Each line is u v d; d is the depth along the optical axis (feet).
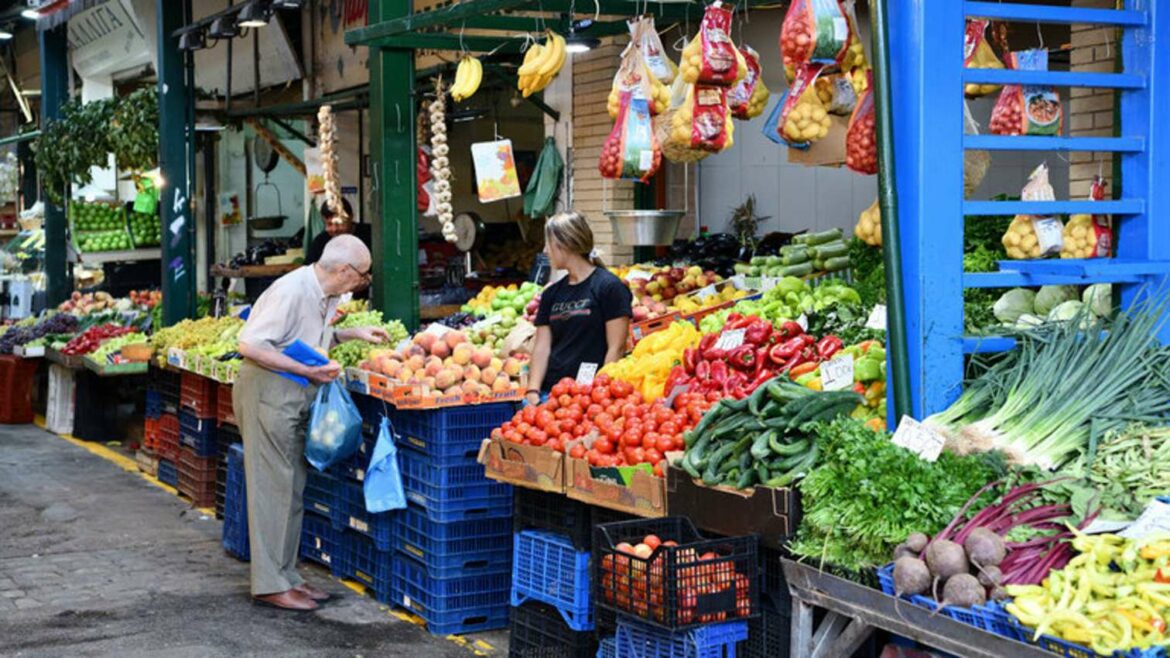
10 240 64.80
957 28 16.05
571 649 18.67
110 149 44.86
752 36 33.50
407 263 29.63
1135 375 15.37
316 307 22.86
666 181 35.65
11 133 73.61
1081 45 22.65
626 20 29.94
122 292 53.62
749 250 31.48
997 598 12.59
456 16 25.11
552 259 22.53
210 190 49.14
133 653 20.81
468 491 22.08
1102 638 11.48
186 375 32.45
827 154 20.22
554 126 36.52
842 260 27.17
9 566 26.40
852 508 14.10
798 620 14.60
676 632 15.57
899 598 13.21
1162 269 17.10
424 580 22.38
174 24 40.01
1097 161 22.30
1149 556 12.32
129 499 33.04
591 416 19.06
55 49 52.60
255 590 23.29
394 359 23.77
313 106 41.24
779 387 16.24
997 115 17.72
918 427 14.99
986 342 16.56
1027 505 13.80
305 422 23.02
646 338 22.09
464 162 47.34
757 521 15.40
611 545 15.87
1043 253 17.53
